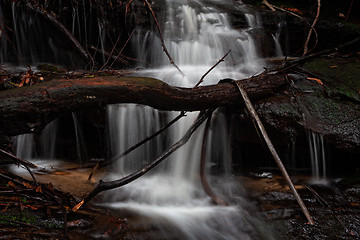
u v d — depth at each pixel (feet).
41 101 8.04
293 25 20.77
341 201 10.43
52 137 14.05
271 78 11.99
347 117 12.34
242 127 12.21
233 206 10.23
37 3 18.15
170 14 19.84
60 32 18.02
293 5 25.75
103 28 18.76
